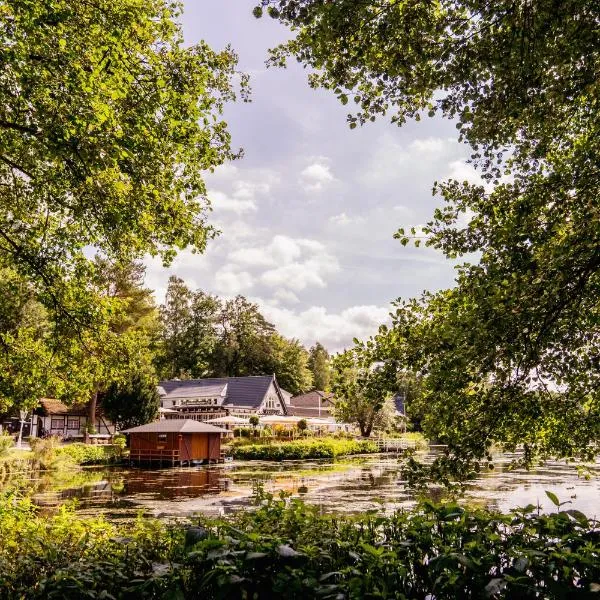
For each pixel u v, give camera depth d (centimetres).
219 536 356
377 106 545
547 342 527
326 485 2548
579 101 534
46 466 3238
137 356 1027
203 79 845
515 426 577
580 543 326
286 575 292
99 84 611
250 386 6825
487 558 308
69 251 928
